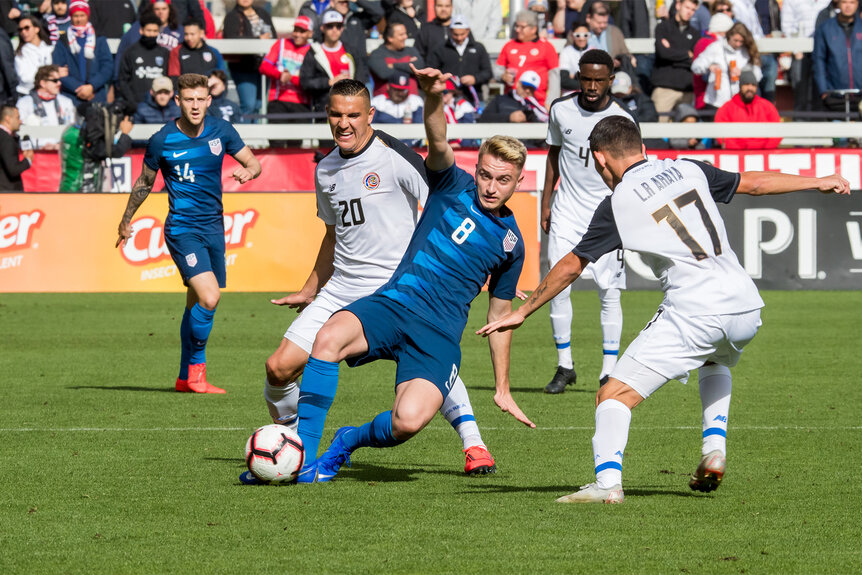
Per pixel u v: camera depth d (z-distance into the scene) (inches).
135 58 2037.4
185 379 1114.1
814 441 864.9
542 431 913.5
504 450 831.7
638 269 2028.8
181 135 1094.4
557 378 1130.7
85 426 924.0
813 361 1331.2
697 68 2128.4
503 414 996.6
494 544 560.1
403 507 639.1
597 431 649.6
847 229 1980.8
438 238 701.3
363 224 763.4
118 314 1754.4
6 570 517.7
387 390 1133.7
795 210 1972.2
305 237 1921.8
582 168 1110.4
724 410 669.3
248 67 2199.8
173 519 612.1
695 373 1274.6
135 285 1919.3
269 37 2230.6
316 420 705.0
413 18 2213.3
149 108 2031.3
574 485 705.0
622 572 515.5
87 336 1533.0
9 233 1899.6
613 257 1106.7
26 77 2108.8
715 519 613.6
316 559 534.3
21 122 2058.3
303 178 2030.0
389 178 758.5
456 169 704.4
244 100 2207.2
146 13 2030.0
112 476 727.7
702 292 628.1
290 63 2054.6
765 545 561.3
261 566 522.9
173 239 1103.6
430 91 661.9
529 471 752.3
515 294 721.6
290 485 700.7
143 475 731.4
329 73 2036.2
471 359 1382.9
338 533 581.3
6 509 636.1
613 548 553.9
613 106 1095.6
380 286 765.9
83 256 1908.2
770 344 1469.0
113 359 1341.0
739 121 2075.5
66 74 2102.6
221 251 1125.7
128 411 1000.2
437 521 606.2
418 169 758.5
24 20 2106.3
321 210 784.9
